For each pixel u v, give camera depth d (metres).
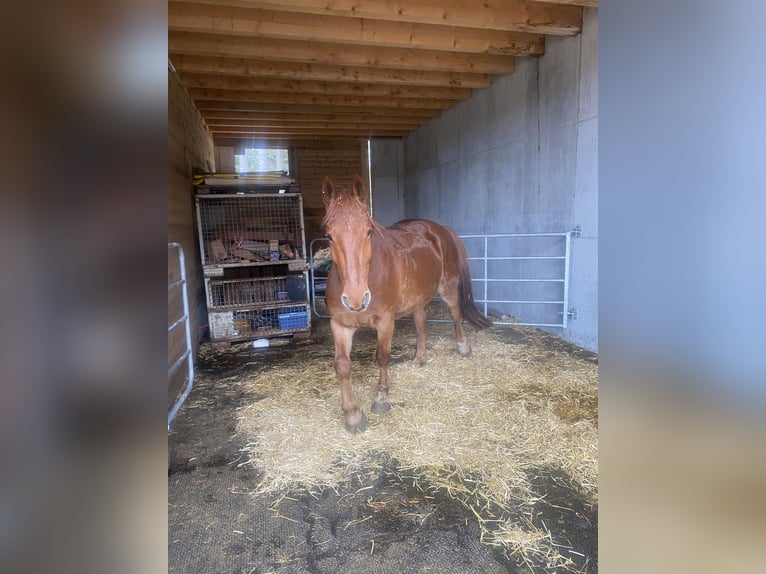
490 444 2.12
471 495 1.76
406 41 3.56
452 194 6.00
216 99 4.84
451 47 3.71
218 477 1.93
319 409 2.55
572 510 1.67
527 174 4.35
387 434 2.22
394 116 6.44
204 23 3.08
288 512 1.69
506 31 3.84
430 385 2.85
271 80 4.62
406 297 2.49
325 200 2.04
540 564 1.41
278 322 4.20
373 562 1.43
